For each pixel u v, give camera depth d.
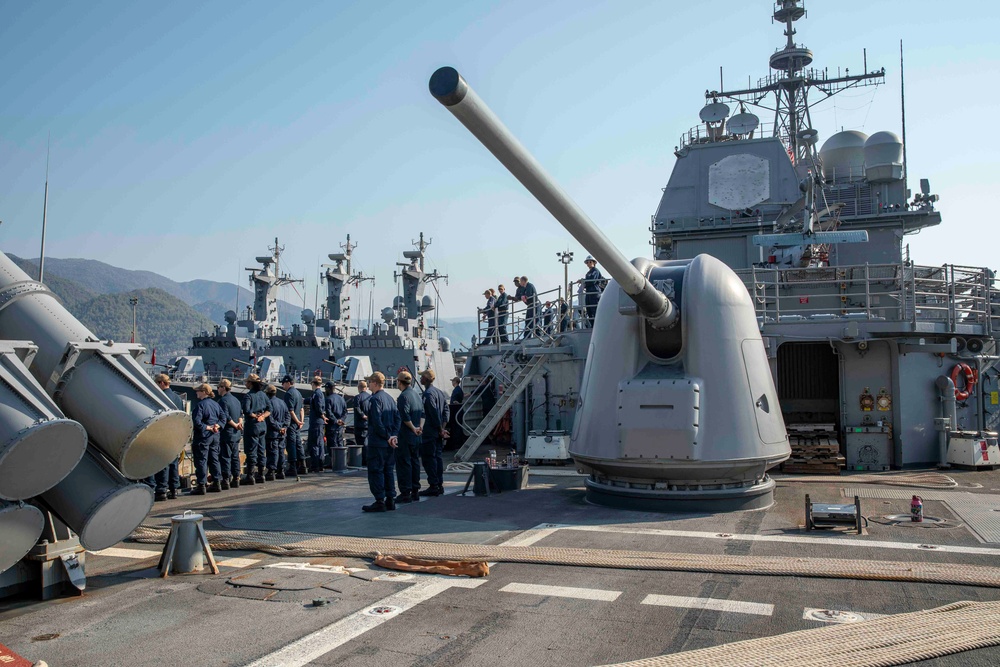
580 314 15.95
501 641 4.91
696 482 9.30
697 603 5.64
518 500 10.38
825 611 5.43
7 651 4.42
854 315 14.03
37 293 6.56
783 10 20.70
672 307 9.31
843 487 11.13
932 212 17.16
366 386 16.30
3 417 5.34
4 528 5.39
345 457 14.99
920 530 8.06
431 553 7.11
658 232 18.27
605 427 9.65
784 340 13.25
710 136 20.23
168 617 5.46
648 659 4.50
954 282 13.57
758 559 6.75
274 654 4.73
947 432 13.38
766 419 9.48
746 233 17.78
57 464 5.58
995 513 8.97
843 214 17.62
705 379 9.34
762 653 4.57
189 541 6.67
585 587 6.07
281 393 19.97
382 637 5.00
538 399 17.05
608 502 9.76
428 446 11.16
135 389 6.31
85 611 5.63
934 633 4.86
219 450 12.26
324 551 7.26
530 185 6.05
